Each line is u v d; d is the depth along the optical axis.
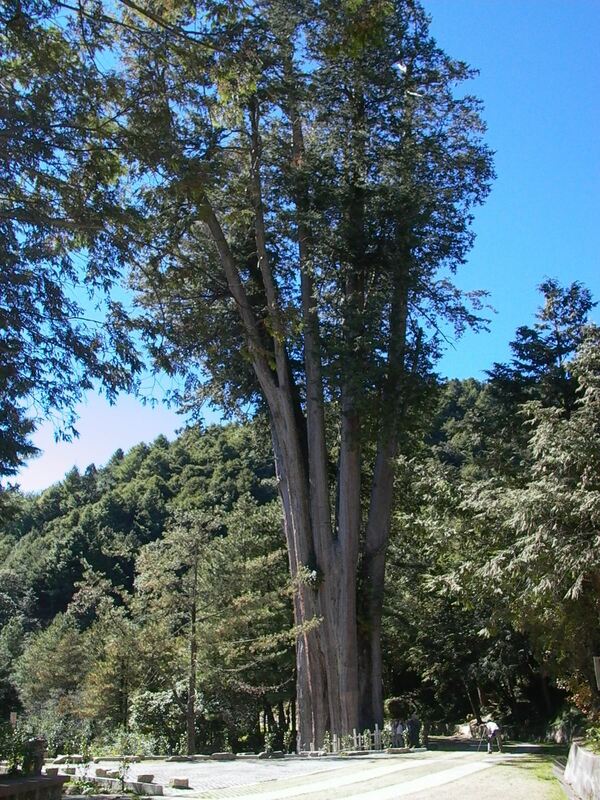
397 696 47.72
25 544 88.94
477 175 28.67
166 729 33.78
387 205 27.23
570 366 16.83
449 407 63.75
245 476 70.00
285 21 23.33
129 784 13.01
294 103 25.94
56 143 11.59
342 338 26.53
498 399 26.88
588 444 14.80
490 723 21.41
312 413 28.45
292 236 28.30
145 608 35.94
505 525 16.41
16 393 11.23
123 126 12.92
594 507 13.70
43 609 77.50
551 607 16.27
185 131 17.02
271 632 36.16
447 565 24.09
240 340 27.64
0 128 10.90
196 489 75.75
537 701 39.19
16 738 10.50
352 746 23.41
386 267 28.14
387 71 28.09
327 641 26.08
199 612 33.31
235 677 35.12
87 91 12.13
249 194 27.00
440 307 27.66
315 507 27.64
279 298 30.02
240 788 13.34
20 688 52.59
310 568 27.03
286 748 40.44
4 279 11.16
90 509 84.19
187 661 32.78
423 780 13.98
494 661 36.56
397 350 26.67
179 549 33.81
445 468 23.23
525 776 14.45
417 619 39.28
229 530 39.47
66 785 12.45
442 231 28.11
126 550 41.78
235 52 13.08
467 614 36.97
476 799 11.51
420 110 28.97
